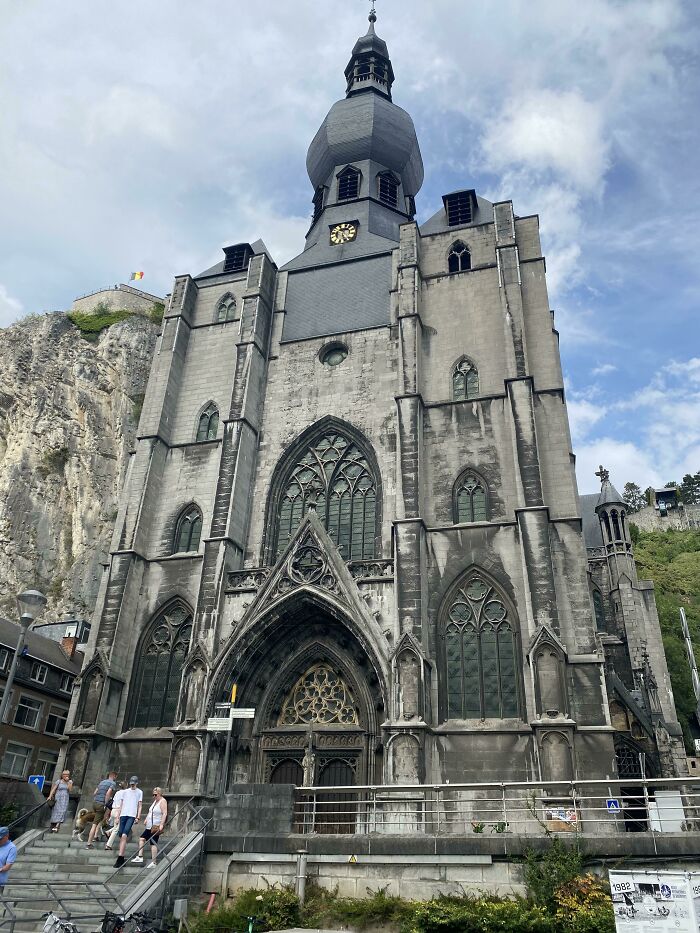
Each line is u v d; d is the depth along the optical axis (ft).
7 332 362.12
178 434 143.02
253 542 128.16
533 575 105.81
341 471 131.64
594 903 59.82
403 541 112.27
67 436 326.24
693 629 265.34
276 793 80.79
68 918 55.93
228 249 167.02
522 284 134.92
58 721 181.98
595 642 102.83
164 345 151.12
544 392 123.34
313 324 148.25
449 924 60.23
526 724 100.42
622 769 149.89
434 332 135.64
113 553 127.85
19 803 95.35
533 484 112.68
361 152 201.57
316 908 68.69
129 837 88.63
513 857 67.77
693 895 47.80
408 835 71.67
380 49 229.04
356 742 107.24
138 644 122.42
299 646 115.44
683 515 484.74
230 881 75.51
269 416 139.95
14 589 294.87
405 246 142.00
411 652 102.37
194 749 104.42
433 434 125.49
